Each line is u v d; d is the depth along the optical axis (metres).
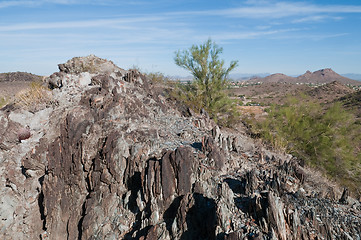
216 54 24.12
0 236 11.62
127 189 10.07
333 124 19.45
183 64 24.94
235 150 12.34
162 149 10.55
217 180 9.09
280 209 6.53
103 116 13.12
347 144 18.06
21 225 11.99
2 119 14.39
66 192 11.41
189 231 7.42
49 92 17.91
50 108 16.08
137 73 19.42
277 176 8.43
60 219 11.16
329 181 15.10
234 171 9.95
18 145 14.06
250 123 25.28
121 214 9.64
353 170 17.53
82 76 18.41
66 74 19.11
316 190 9.11
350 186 16.09
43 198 12.12
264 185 8.53
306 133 19.12
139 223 8.98
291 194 8.32
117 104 14.00
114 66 25.14
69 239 10.50
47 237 11.10
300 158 18.06
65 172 11.49
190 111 19.45
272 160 11.49
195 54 23.89
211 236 6.90
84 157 11.02
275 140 19.41
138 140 11.32
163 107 17.59
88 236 9.54
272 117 22.62
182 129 14.39
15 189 12.79
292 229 6.55
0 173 13.10
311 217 7.05
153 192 8.75
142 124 13.62
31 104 16.62
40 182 12.79
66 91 17.16
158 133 12.89
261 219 6.61
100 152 10.89
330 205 7.88
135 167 9.91
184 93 25.20
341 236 6.68
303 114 21.11
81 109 12.88
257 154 12.27
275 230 6.35
